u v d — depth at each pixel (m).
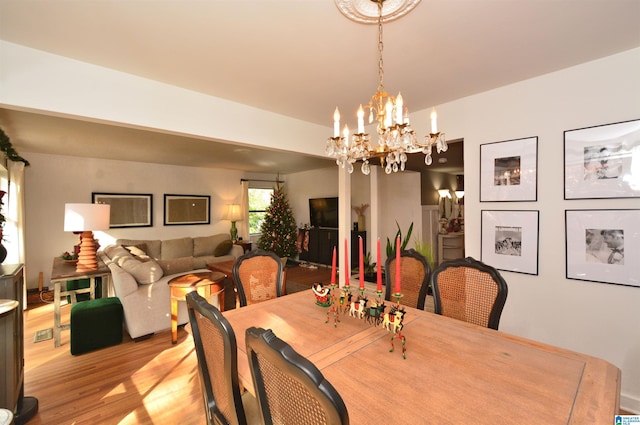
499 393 1.01
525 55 1.97
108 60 2.02
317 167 6.91
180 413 1.93
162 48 1.87
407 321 1.68
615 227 1.97
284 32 1.70
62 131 3.54
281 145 3.16
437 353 1.30
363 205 6.40
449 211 6.76
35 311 3.94
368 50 1.90
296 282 5.52
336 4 1.46
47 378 2.33
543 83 2.26
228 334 0.93
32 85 1.86
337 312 1.73
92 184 5.40
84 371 2.43
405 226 5.88
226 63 2.07
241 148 4.59
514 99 2.41
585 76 2.08
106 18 1.56
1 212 3.85
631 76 1.91
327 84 2.42
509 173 2.44
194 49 1.88
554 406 0.93
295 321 1.69
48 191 5.00
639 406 1.88
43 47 1.85
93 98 2.07
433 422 0.86
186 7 1.47
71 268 3.39
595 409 0.92
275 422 0.86
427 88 2.51
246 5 1.46
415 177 5.76
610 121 1.98
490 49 1.89
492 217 2.54
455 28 1.66
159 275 3.16
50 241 5.02
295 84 2.42
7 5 1.44
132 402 2.04
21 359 1.96
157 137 3.86
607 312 2.01
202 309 1.05
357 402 0.96
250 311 1.86
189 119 2.51
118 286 3.02
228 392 1.00
